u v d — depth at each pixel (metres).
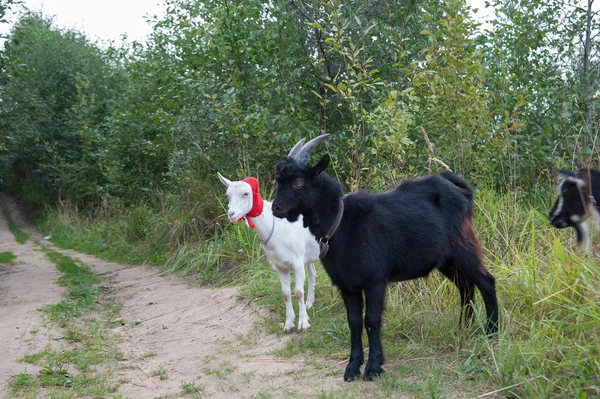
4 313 7.78
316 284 6.91
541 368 3.85
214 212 10.18
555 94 8.73
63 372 5.16
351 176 7.37
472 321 4.88
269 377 4.68
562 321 4.29
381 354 4.32
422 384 4.04
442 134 7.67
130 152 16.03
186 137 10.80
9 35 12.81
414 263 4.49
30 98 22.45
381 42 9.62
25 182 25.28
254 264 8.14
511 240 6.25
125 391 4.73
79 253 14.45
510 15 9.37
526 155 8.17
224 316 6.77
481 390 3.84
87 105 21.41
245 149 9.38
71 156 22.64
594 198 3.82
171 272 9.77
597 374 3.68
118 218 16.16
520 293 5.11
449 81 7.22
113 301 8.52
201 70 10.24
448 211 4.68
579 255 5.13
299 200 4.22
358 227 4.26
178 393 4.56
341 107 9.69
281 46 9.48
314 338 5.47
